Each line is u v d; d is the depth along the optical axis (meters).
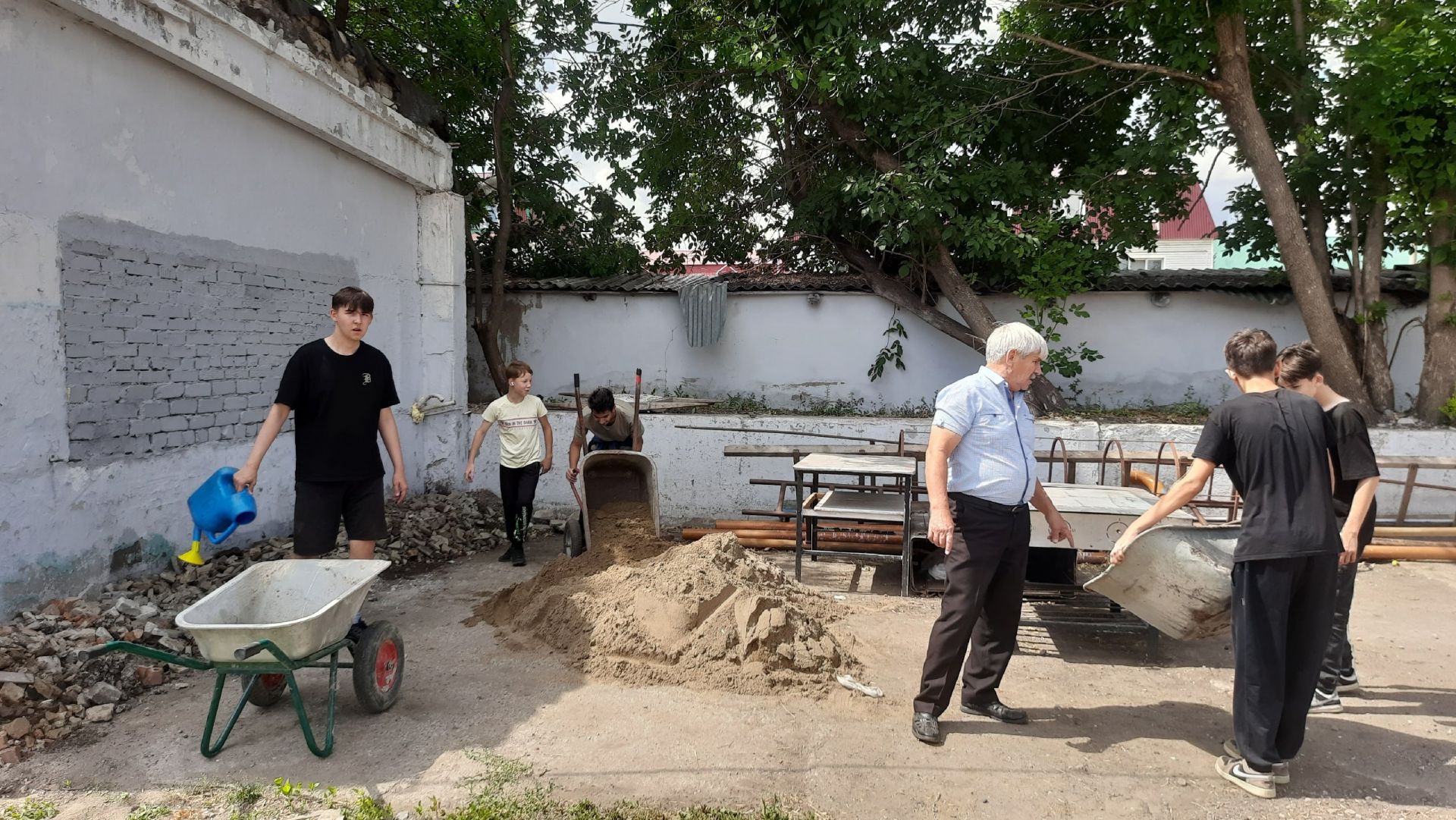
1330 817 3.27
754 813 3.22
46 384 4.85
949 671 3.84
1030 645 5.37
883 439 8.95
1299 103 9.24
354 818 3.09
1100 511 5.34
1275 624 3.32
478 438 7.23
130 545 5.47
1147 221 9.84
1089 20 9.66
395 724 3.95
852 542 6.85
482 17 10.69
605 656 4.69
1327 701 4.24
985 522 3.76
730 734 3.90
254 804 3.21
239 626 3.28
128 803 3.21
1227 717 4.24
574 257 12.48
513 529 7.30
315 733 3.86
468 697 4.29
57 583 4.92
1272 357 3.55
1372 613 5.88
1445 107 8.11
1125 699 4.45
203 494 4.15
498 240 11.16
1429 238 8.88
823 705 4.27
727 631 4.67
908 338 10.71
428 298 9.45
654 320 11.24
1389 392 9.17
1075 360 10.46
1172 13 8.72
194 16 5.82
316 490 4.41
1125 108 10.23
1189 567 3.78
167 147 5.77
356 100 7.78
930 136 9.49
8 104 4.60
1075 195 9.95
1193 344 10.23
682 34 10.70
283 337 7.08
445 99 11.39
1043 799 3.39
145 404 5.61
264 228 6.80
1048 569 5.93
